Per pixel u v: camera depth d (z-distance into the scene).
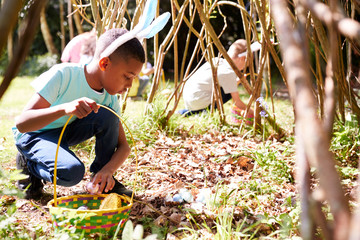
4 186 2.46
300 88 0.67
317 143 0.63
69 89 2.21
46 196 2.44
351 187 2.45
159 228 2.00
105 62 2.08
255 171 2.84
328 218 1.80
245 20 3.63
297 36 0.77
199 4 3.36
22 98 7.04
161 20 2.14
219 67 4.32
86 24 12.39
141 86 6.73
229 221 2.01
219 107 4.05
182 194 2.38
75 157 2.20
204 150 3.37
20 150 2.31
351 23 0.69
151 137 3.58
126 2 3.47
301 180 0.81
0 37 0.98
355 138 3.11
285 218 1.92
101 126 2.31
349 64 3.29
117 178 2.76
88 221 1.80
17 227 1.93
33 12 1.05
